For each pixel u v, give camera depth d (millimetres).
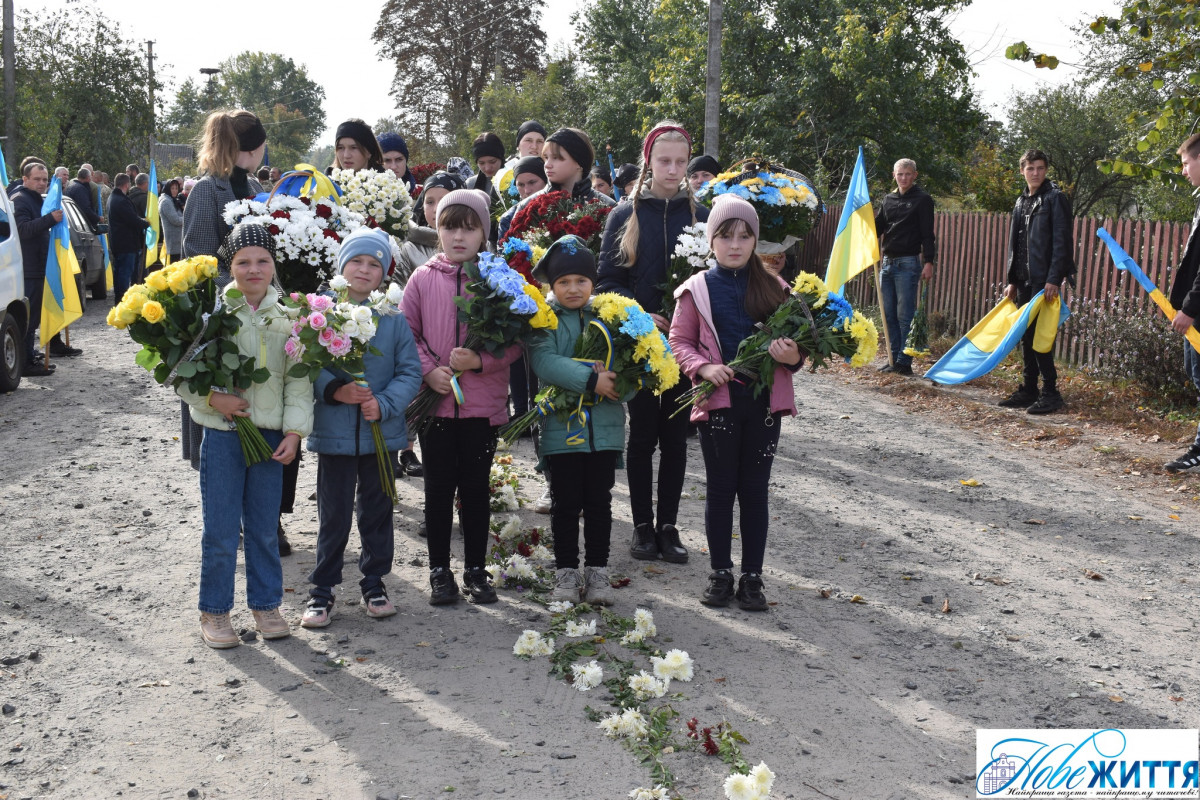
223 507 4141
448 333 4602
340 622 4508
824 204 18031
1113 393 9695
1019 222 9328
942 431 8750
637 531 5457
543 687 3914
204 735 3510
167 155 46750
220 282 5043
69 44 33719
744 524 4730
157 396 9695
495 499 6102
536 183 6621
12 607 4590
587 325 4562
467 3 51625
